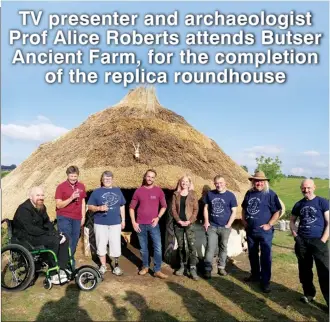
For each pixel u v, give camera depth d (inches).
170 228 269.1
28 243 203.5
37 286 212.4
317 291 218.8
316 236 191.6
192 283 227.5
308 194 195.2
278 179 987.3
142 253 241.1
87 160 286.2
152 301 197.6
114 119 333.1
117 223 238.5
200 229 274.2
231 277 241.3
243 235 316.2
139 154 285.0
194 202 236.5
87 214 286.0
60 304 189.6
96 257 282.2
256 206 221.6
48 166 312.7
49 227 215.9
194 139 333.7
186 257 252.7
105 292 208.1
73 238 233.9
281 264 278.1
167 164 280.7
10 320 169.9
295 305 198.2
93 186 269.6
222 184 239.6
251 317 181.9
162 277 234.5
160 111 360.5
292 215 205.2
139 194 238.2
